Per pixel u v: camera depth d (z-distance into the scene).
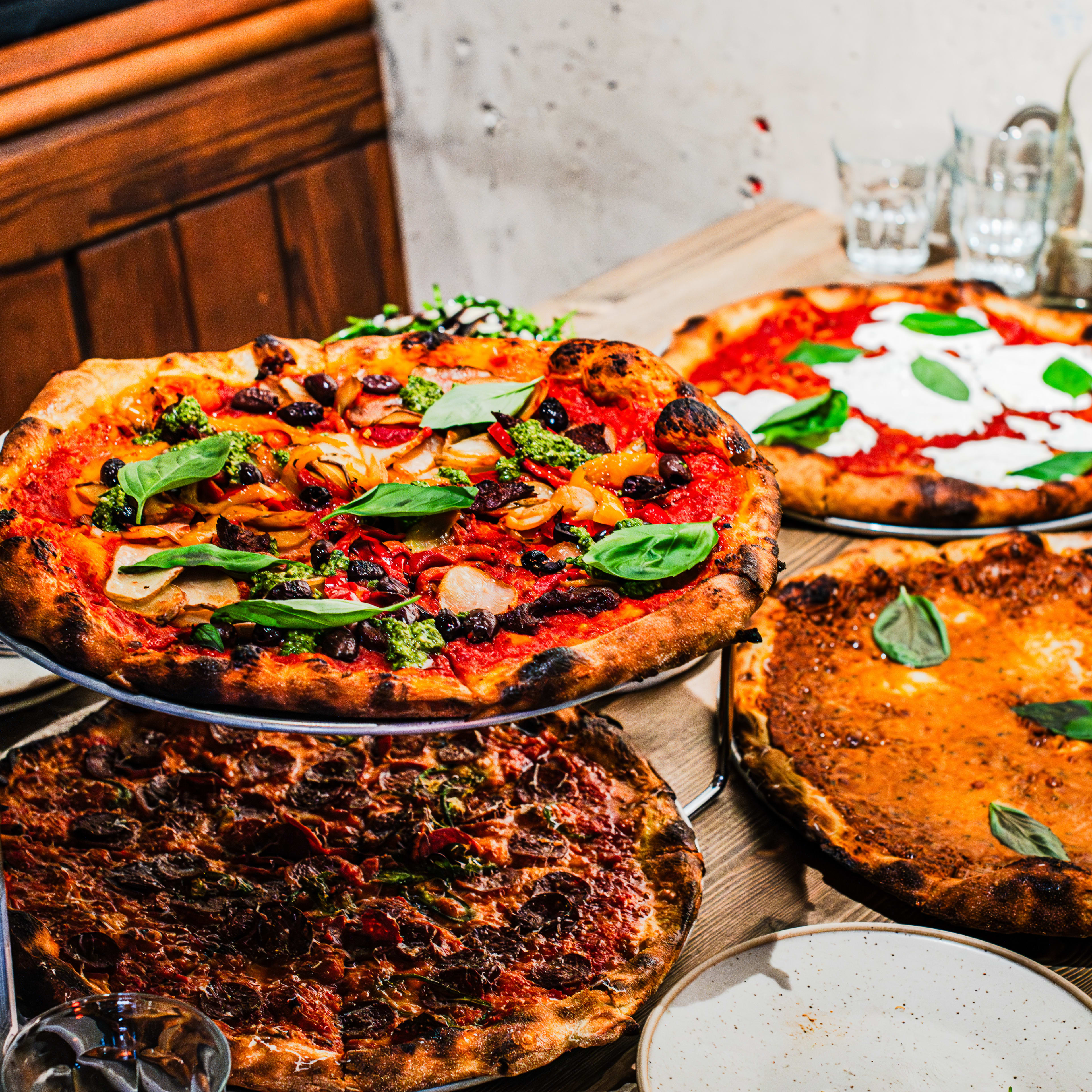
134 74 2.43
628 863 1.05
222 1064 0.75
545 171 2.72
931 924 1.04
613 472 1.16
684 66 2.38
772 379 1.74
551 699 0.91
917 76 2.12
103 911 1.01
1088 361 1.75
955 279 1.93
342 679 0.89
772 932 1.01
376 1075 0.86
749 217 2.29
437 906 1.01
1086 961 1.01
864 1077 0.86
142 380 1.23
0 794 1.12
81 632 0.91
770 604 1.34
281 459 1.17
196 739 1.18
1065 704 1.21
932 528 1.48
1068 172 1.96
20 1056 0.75
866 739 1.20
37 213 2.37
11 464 1.09
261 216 2.74
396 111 2.88
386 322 1.50
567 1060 0.92
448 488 1.04
